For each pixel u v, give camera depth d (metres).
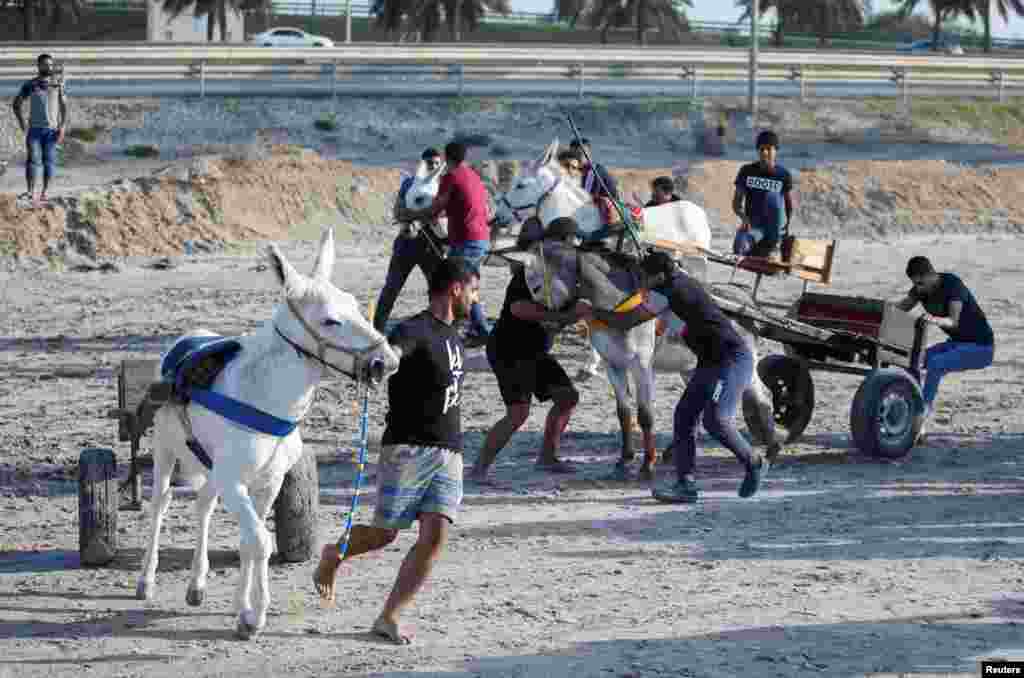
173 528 9.41
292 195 29.53
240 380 6.85
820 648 6.91
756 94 45.47
